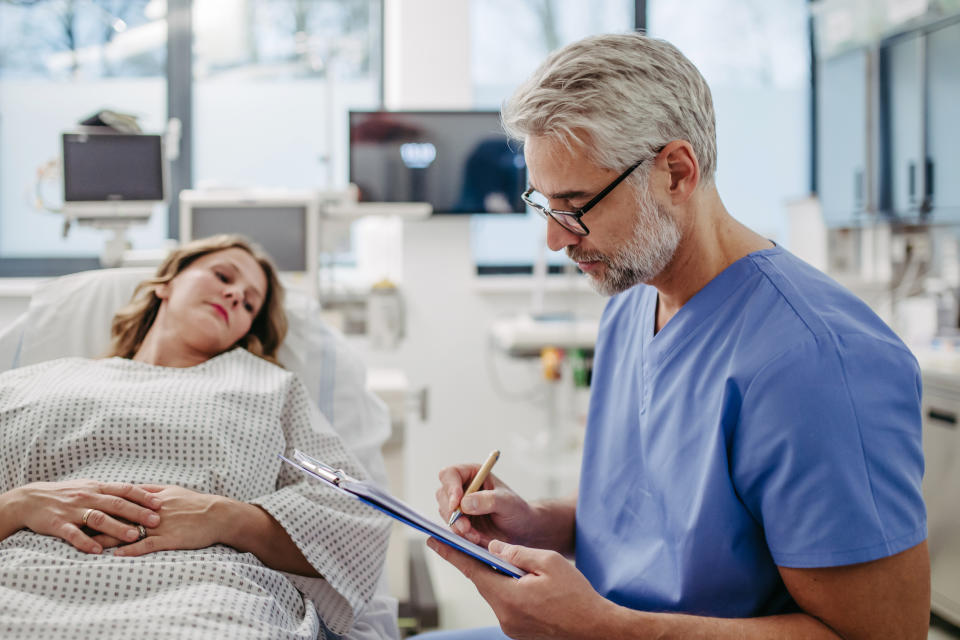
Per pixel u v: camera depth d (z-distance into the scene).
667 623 0.85
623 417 1.13
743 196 3.55
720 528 0.92
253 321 1.76
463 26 3.06
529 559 0.87
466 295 3.13
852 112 3.19
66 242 3.31
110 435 1.29
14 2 3.03
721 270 1.02
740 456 0.90
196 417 1.34
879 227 3.37
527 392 3.18
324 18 3.33
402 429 2.25
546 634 0.86
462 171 2.95
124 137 2.41
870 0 3.08
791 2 3.48
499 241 3.40
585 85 0.88
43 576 1.05
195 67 3.30
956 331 2.85
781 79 3.51
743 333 0.94
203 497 1.21
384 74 3.35
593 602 0.85
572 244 0.96
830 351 0.85
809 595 0.85
